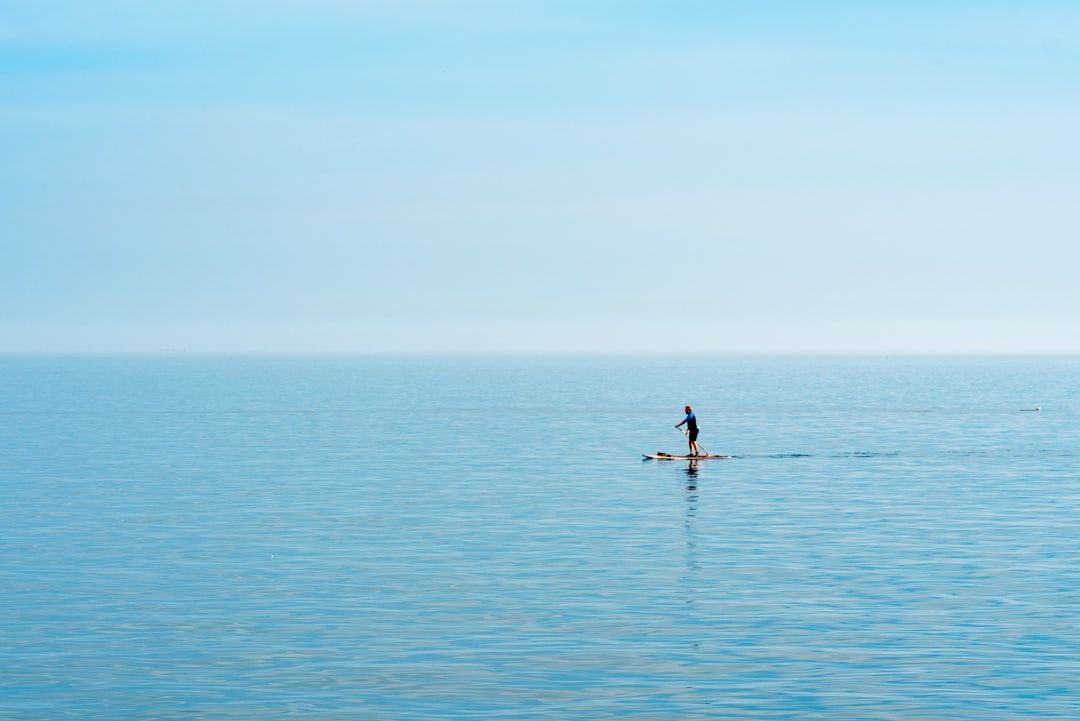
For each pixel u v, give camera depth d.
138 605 36.66
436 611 35.91
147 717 26.94
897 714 26.92
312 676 29.69
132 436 107.38
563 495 62.50
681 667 30.34
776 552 45.12
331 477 71.88
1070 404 165.00
